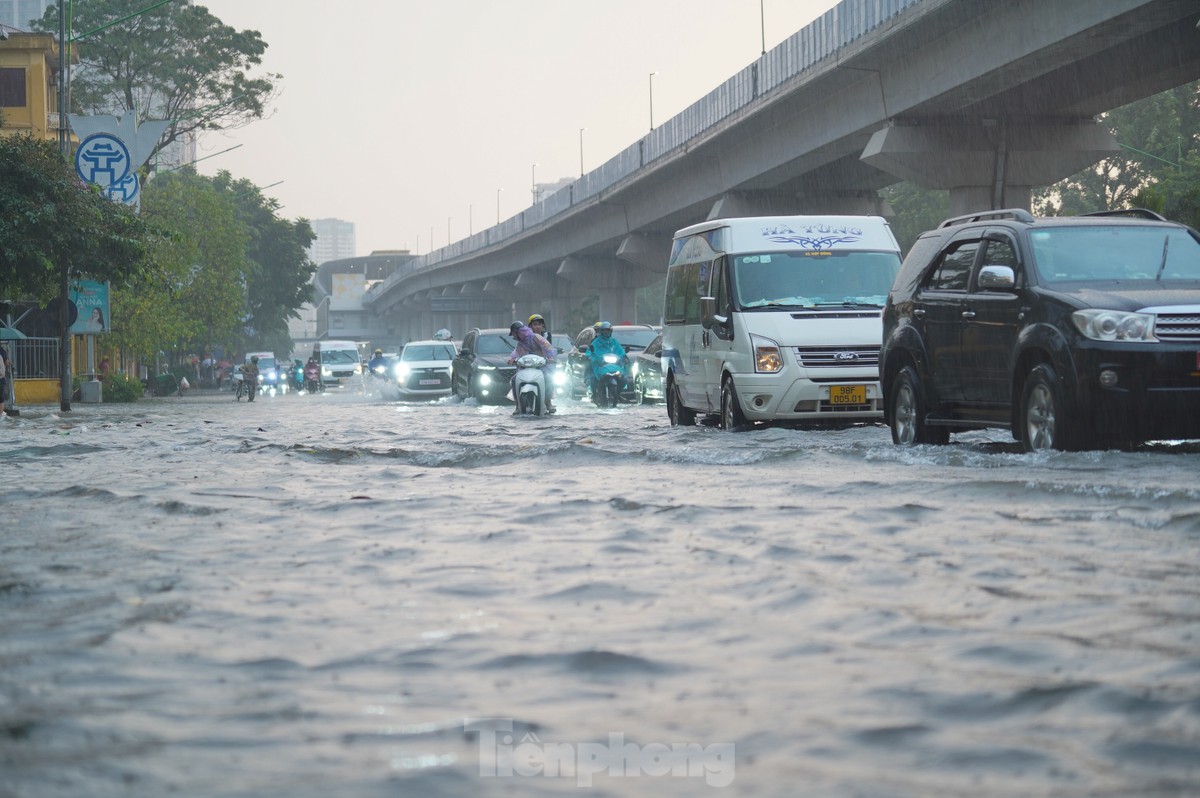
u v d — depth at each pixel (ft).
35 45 427.33
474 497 72.69
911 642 33.32
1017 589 40.68
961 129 330.34
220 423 193.47
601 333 241.55
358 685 29.45
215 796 21.34
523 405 196.75
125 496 75.15
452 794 21.30
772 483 76.74
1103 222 100.17
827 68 328.90
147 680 30.01
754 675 30.01
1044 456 86.17
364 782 22.04
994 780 21.95
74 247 275.18
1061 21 245.65
